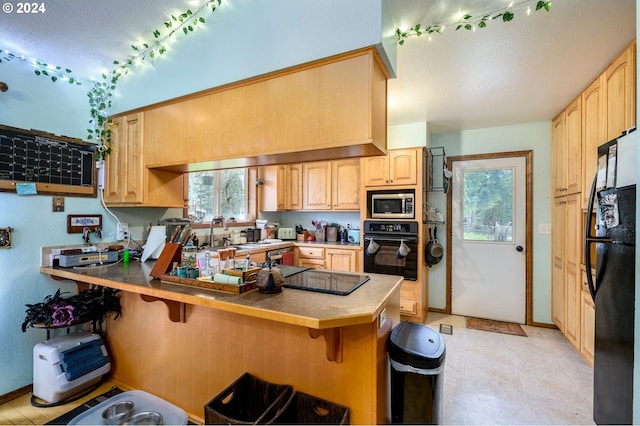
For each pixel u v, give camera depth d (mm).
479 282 3592
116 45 2035
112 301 2127
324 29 1539
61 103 2268
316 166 4078
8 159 1989
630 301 1361
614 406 1492
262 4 1712
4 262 2000
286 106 1684
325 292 1489
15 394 2037
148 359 2023
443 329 3215
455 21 1663
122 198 2365
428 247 3531
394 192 3410
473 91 2531
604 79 2109
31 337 2133
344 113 1526
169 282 1685
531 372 2352
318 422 1462
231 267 1706
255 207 4125
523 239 3406
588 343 2363
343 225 4281
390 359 1525
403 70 2188
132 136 2314
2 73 1978
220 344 1748
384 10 1467
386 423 1536
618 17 1605
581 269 2473
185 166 2217
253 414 1610
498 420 1820
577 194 2549
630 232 1354
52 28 1819
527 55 1980
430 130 3662
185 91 1996
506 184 3484
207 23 1884
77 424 1571
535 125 3357
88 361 2059
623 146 1414
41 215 2150
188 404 1862
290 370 1557
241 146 1828
